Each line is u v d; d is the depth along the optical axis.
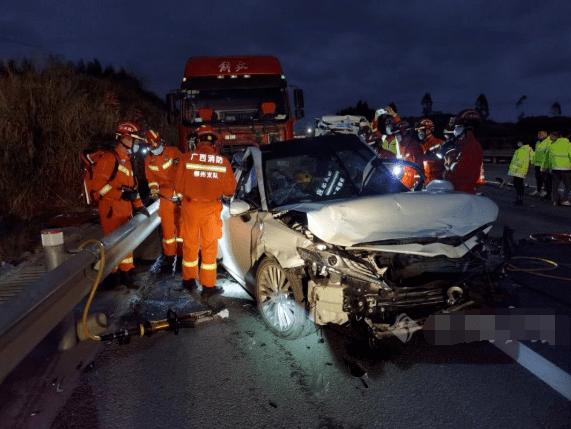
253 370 3.97
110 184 6.20
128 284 6.46
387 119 9.16
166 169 7.23
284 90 12.15
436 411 3.28
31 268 6.95
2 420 3.32
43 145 11.52
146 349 4.48
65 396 3.65
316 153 5.87
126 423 3.28
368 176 5.66
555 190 12.84
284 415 3.31
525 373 3.73
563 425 3.06
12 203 10.18
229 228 6.01
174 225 7.42
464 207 4.50
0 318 2.81
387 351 4.22
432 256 4.13
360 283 3.97
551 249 7.67
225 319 5.16
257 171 5.58
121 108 18.59
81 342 4.64
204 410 3.41
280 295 4.59
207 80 12.02
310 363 4.06
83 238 8.62
